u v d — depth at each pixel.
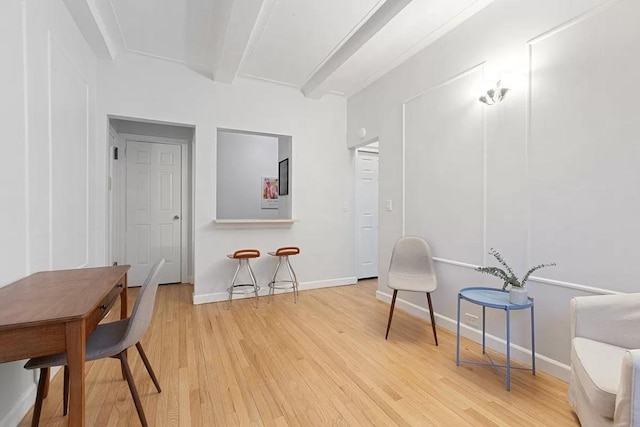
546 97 2.02
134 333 1.43
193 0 2.41
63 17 2.22
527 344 2.14
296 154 4.12
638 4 1.62
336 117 4.37
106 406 1.68
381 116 3.69
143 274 4.27
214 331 2.73
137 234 4.23
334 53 3.24
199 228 3.58
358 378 1.98
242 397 1.77
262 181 5.91
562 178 1.94
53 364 1.30
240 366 2.12
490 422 1.57
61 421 1.57
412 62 3.18
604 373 1.29
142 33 2.86
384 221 3.63
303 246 4.18
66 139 2.26
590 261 1.81
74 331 1.08
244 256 3.43
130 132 4.16
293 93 4.09
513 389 1.85
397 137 3.42
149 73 3.30
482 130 2.46
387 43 2.93
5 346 1.03
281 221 3.88
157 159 4.32
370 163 4.87
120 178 4.11
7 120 1.52
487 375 2.02
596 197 1.78
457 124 2.68
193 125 3.54
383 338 2.60
